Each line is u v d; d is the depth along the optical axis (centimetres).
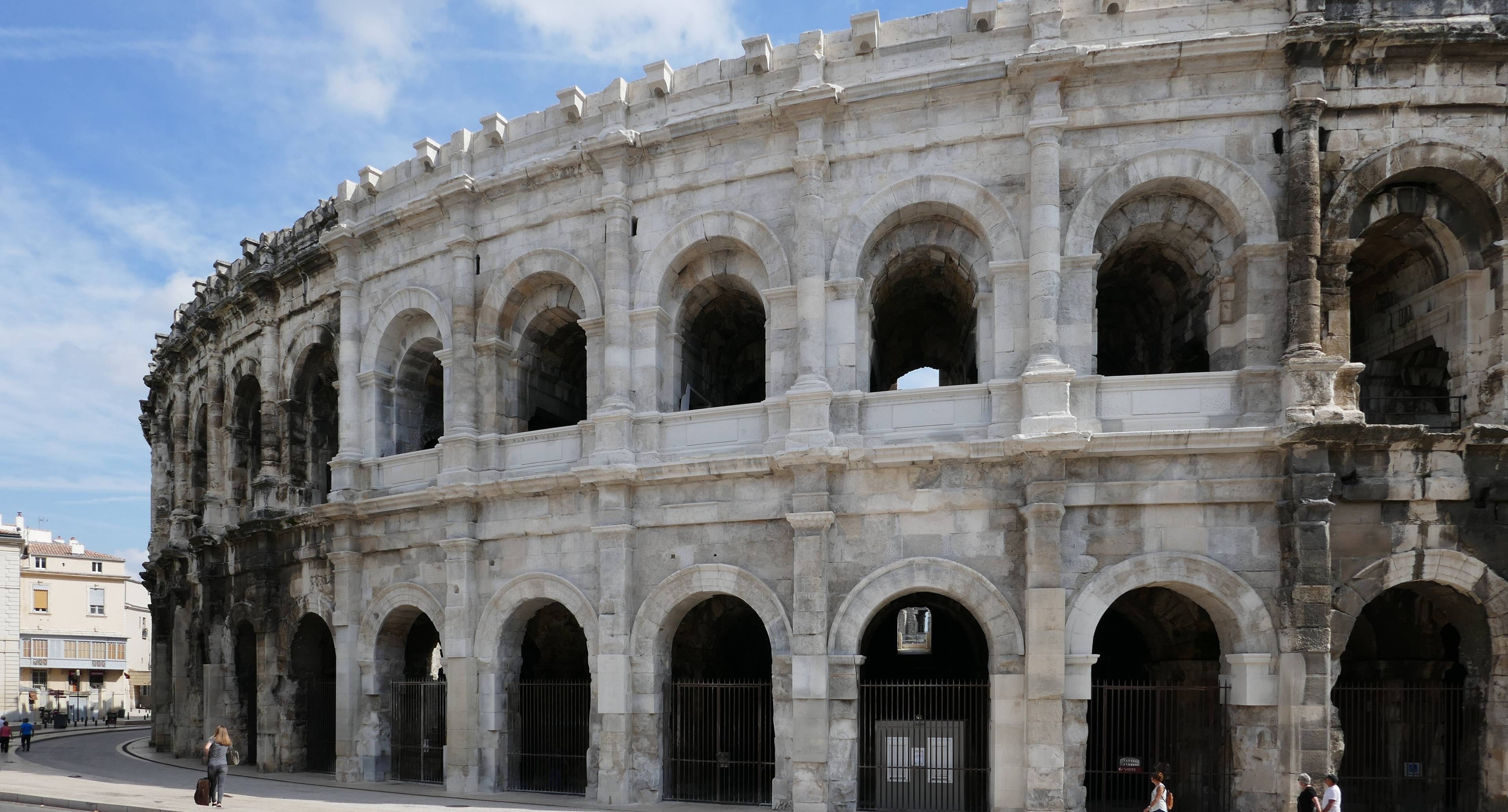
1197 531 2620
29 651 10044
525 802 3016
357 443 3753
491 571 3322
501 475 3356
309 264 4056
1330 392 2564
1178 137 2750
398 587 3541
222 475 4775
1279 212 2684
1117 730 3256
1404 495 2552
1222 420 2655
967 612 3456
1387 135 2670
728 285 3288
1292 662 2506
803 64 2995
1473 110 2655
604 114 3250
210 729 4450
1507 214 2622
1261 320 2675
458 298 3472
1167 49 2694
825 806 2712
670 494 3027
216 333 4850
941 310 3775
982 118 2858
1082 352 2719
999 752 2625
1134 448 2611
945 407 2808
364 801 3055
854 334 2894
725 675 3688
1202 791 2970
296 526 3919
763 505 2908
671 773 3081
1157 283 3222
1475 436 2531
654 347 3141
